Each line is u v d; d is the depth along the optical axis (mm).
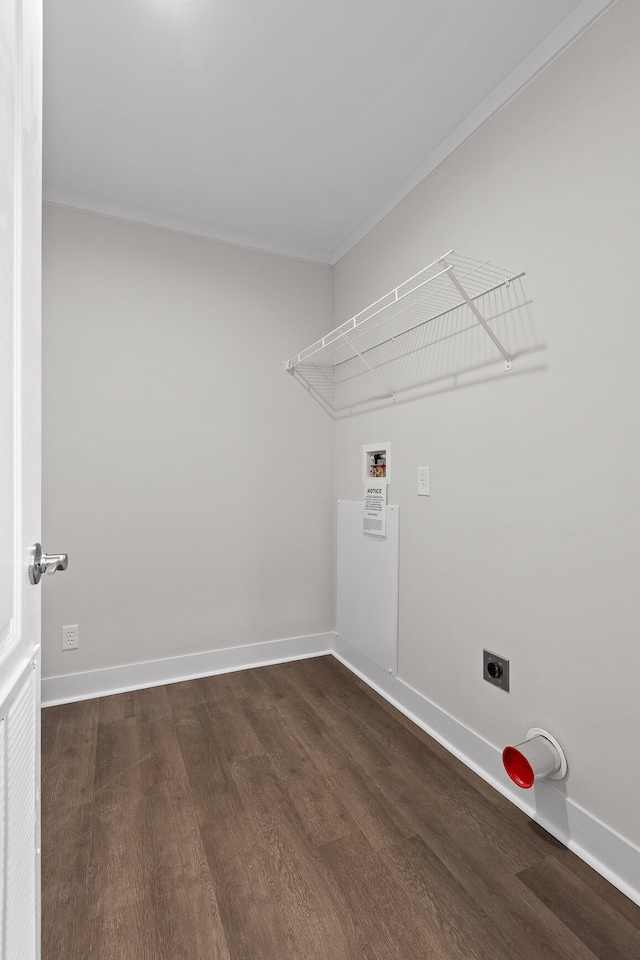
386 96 1758
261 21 1463
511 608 1659
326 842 1443
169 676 2533
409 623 2215
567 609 1456
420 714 2123
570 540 1445
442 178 2008
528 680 1593
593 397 1374
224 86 1713
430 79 1679
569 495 1448
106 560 2398
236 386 2695
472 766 1814
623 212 1293
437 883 1303
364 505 2566
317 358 2904
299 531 2869
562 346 1467
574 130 1426
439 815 1560
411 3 1406
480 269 1778
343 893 1271
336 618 2906
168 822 1514
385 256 2420
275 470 2797
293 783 1710
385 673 2395
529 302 1583
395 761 1846
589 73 1381
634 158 1267
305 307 2883
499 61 1602
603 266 1345
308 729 2068
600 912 1222
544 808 1518
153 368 2496
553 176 1495
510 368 1657
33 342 784
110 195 2361
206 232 2609
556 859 1386
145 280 2480
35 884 805
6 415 661
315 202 2424
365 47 1557
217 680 2553
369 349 2549
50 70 1636
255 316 2746
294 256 2842
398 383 2303
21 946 717
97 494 2377
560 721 1480
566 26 1440
